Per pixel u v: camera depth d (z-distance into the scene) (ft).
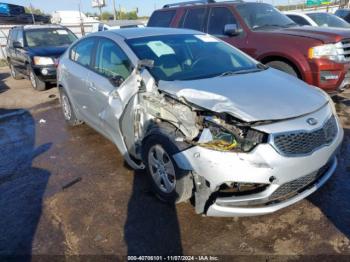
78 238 8.96
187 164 8.51
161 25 24.89
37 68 27.12
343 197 10.19
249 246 8.38
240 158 7.93
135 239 8.82
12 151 15.26
